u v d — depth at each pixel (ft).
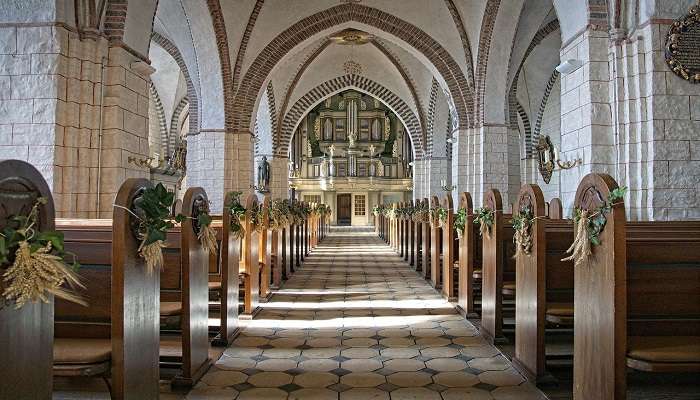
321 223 75.25
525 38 52.42
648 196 23.71
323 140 123.34
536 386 14.53
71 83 23.06
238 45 48.96
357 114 123.13
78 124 23.47
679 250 11.78
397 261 46.39
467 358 17.26
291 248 38.17
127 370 10.78
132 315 11.05
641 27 24.06
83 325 12.19
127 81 25.13
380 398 13.78
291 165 121.60
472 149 50.01
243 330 21.01
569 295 15.53
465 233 23.36
